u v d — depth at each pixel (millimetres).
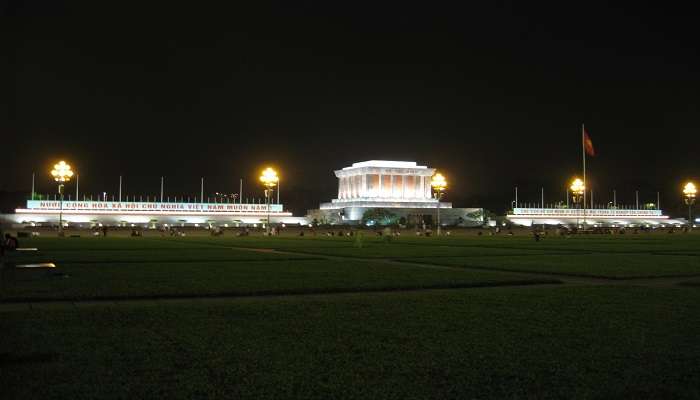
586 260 52938
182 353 16141
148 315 22312
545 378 13844
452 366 14859
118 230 147375
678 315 22234
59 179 129125
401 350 16500
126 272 40406
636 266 45906
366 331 19141
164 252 63938
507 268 44094
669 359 15500
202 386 13234
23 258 52312
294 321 21000
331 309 23797
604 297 27547
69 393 12727
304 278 36344
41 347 16797
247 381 13609
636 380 13695
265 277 37000
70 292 28984
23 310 23734
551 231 160875
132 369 14547
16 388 13047
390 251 68125
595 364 15016
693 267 44906
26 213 198000
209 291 29625
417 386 13281
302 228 172625
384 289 31094
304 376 14008
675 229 182750
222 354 16047
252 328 19656
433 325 20188
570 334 18625
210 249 70938
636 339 17891
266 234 136250
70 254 59125
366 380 13703
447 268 44500
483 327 19812
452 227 192375
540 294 28734
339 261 52062
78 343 17328
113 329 19500
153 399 12398
